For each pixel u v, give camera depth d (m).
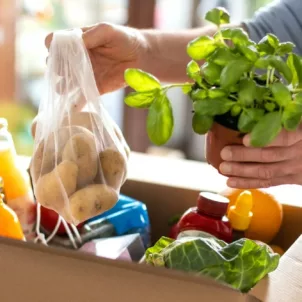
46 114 0.79
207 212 0.86
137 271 0.56
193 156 2.44
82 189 0.75
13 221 0.79
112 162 0.78
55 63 0.79
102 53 0.93
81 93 0.80
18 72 1.93
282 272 0.69
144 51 1.00
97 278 0.58
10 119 1.94
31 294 0.60
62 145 0.77
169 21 2.18
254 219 0.91
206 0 2.15
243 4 2.16
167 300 0.56
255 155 0.75
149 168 1.07
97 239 0.91
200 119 0.75
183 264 0.68
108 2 1.99
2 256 0.60
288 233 0.96
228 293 0.54
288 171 0.78
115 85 0.98
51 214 0.93
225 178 1.03
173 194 1.00
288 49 0.73
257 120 0.70
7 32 1.86
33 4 1.95
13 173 0.90
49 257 0.59
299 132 0.75
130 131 2.10
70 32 0.80
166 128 0.76
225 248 0.71
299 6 1.11
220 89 0.72
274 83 0.71
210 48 0.75
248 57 0.71
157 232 1.02
